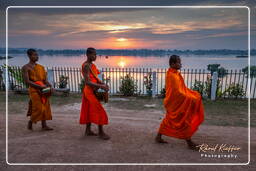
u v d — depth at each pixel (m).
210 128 5.29
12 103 8.23
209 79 9.18
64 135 4.68
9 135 4.68
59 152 3.83
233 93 9.02
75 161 3.50
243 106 7.78
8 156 3.68
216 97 9.14
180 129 3.89
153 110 7.27
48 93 4.83
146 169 3.26
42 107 4.79
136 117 6.35
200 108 3.91
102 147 4.05
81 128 5.18
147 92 9.88
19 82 10.47
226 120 6.07
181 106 3.80
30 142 4.27
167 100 3.91
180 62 3.88
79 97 9.40
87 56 4.22
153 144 4.20
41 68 4.79
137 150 3.91
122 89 9.84
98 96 4.33
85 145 4.14
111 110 7.25
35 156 3.67
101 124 4.33
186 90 3.96
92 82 4.20
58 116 6.42
